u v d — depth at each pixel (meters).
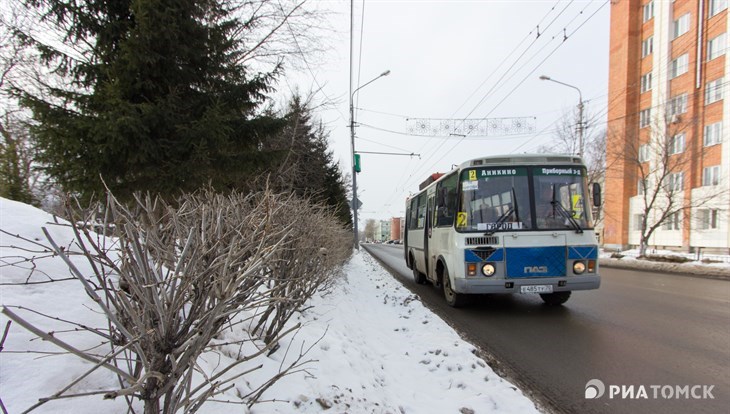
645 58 28.92
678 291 9.92
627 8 29.77
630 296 9.09
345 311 6.16
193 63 7.56
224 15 8.65
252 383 2.57
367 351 4.55
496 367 4.56
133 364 2.03
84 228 1.68
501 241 6.76
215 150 7.05
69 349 1.34
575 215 6.93
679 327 6.21
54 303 2.27
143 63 6.48
